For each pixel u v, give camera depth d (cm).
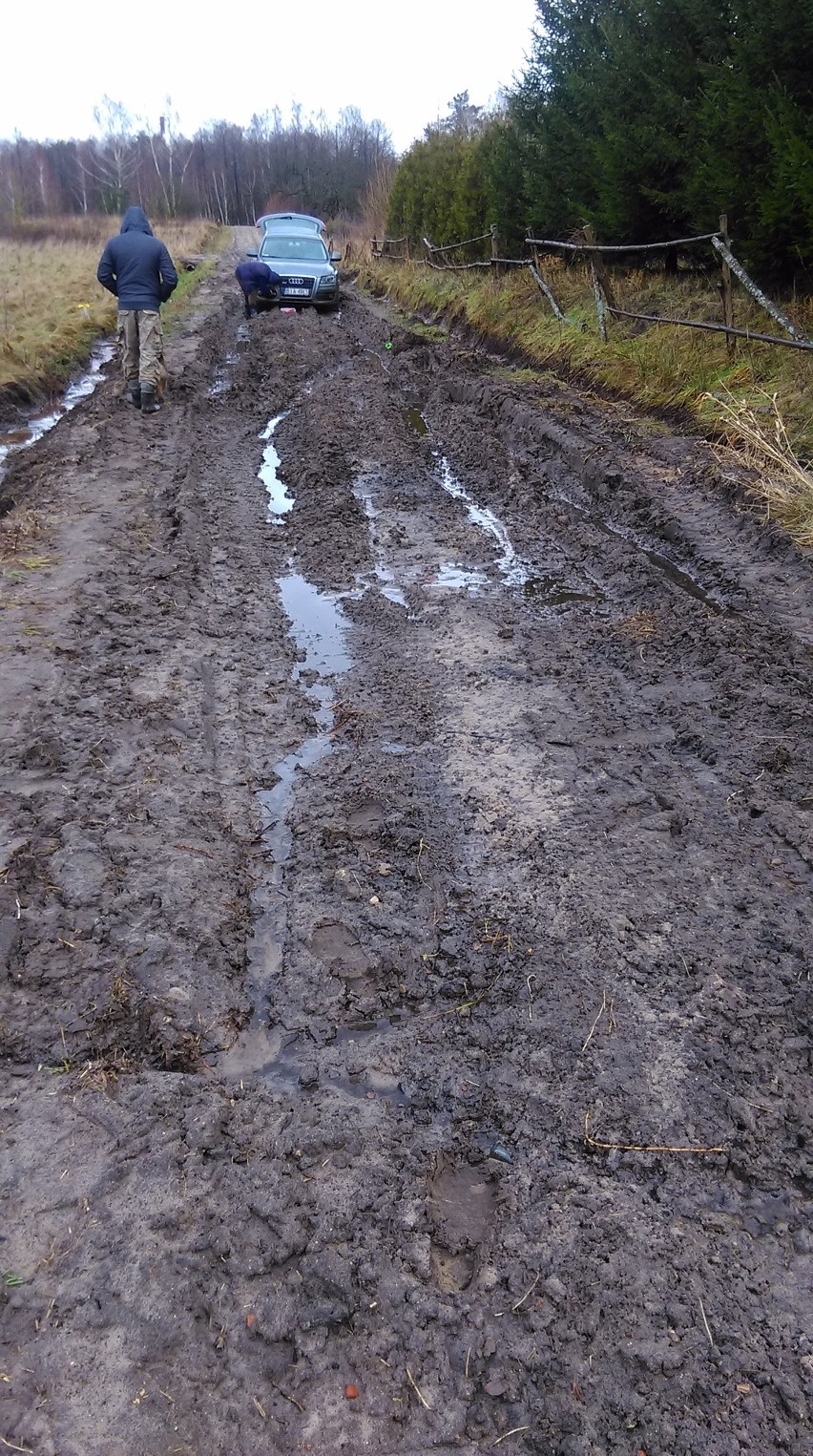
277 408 963
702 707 381
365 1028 248
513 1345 171
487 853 308
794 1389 164
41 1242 183
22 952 257
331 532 602
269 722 394
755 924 270
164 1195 193
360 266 2425
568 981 255
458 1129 218
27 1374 160
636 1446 156
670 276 1006
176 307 1592
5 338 1210
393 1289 181
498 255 1397
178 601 489
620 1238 191
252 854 316
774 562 497
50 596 473
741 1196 200
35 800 315
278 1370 166
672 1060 230
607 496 625
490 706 396
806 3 650
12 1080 221
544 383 909
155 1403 158
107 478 679
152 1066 230
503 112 1959
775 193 700
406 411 934
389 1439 158
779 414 608
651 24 938
